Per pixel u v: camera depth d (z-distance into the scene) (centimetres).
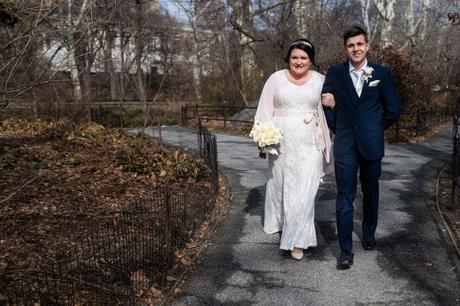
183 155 741
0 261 368
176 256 424
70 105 1416
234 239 473
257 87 2030
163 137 1345
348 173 389
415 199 600
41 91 1283
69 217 491
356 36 378
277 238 471
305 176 414
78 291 313
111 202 556
